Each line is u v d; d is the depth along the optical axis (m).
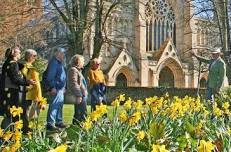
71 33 31.47
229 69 30.03
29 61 9.70
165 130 6.55
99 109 5.96
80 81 11.02
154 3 60.16
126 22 56.62
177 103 7.86
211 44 51.91
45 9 32.44
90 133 5.86
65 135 6.23
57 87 10.48
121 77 55.41
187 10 58.91
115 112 6.56
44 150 5.48
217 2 31.58
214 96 12.64
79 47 30.53
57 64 10.57
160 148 3.12
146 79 56.06
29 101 9.20
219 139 5.50
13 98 8.88
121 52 54.19
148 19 59.75
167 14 61.09
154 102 7.84
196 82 59.91
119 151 5.27
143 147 5.76
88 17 32.22
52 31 35.78
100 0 31.52
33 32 33.53
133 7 41.97
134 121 6.33
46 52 34.09
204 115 8.27
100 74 12.41
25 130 8.62
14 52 9.07
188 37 59.84
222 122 7.20
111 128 6.23
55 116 10.41
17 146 4.97
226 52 30.41
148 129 6.40
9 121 8.73
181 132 6.95
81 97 10.88
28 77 9.37
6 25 33.19
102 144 5.50
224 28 31.17
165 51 58.53
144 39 56.97
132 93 39.34
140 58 55.91
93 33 37.75
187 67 59.53
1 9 33.06
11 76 8.83
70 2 31.11
